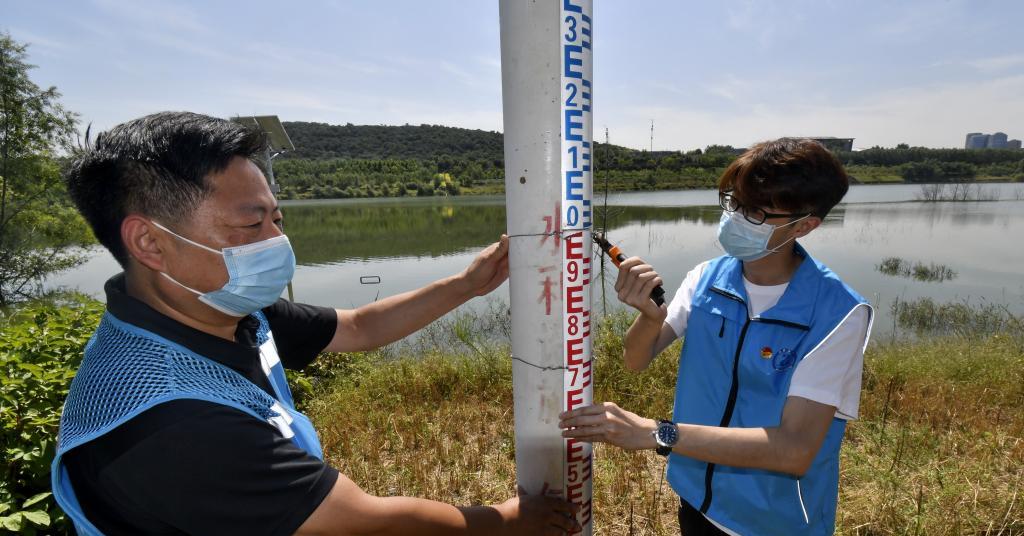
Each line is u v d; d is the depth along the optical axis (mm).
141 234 1038
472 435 4207
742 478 1589
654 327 1560
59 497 921
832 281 1449
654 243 20422
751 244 1501
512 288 1261
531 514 1250
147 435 880
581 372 1274
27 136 17688
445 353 6879
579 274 1221
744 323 1545
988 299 12375
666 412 4418
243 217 1068
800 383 1351
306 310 1685
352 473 3578
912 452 3488
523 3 1099
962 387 4852
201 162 1013
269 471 940
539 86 1124
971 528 2689
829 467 1542
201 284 1087
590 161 1212
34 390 2568
